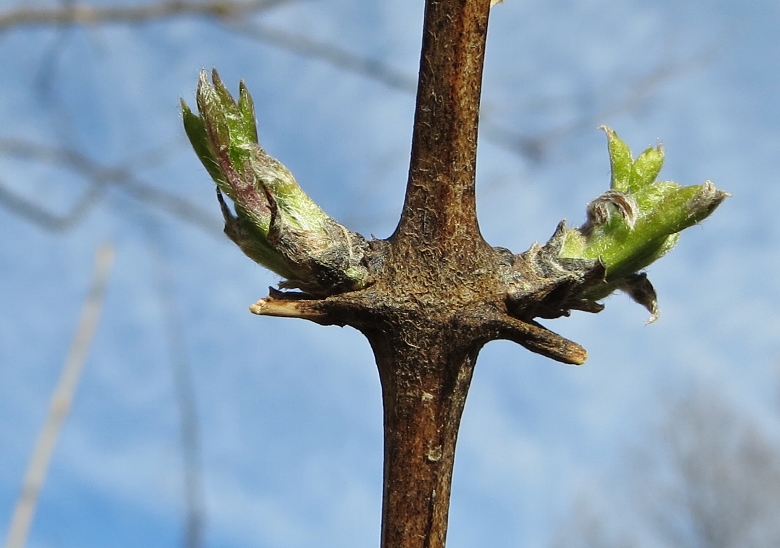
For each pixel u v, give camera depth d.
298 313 0.17
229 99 0.17
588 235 0.17
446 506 0.17
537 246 0.17
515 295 0.17
